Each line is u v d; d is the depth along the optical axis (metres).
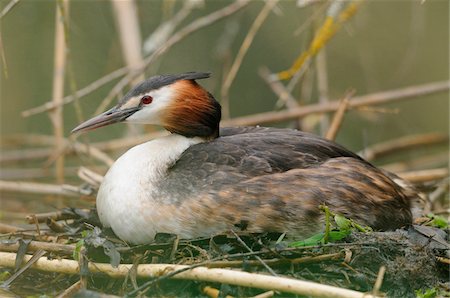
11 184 14.08
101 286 9.45
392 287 9.27
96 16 19.27
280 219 9.84
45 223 11.67
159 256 9.61
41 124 19.62
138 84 11.02
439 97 20.09
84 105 18.69
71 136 14.05
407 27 19.73
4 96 19.36
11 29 19.25
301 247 9.18
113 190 10.30
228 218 9.83
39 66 19.45
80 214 11.40
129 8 15.54
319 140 10.88
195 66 19.12
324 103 15.45
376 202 10.31
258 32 19.17
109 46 19.11
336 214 9.80
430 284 9.41
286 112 15.38
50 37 19.44
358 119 19.31
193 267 8.91
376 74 19.75
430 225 11.16
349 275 9.19
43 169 15.87
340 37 19.03
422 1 10.73
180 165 10.30
